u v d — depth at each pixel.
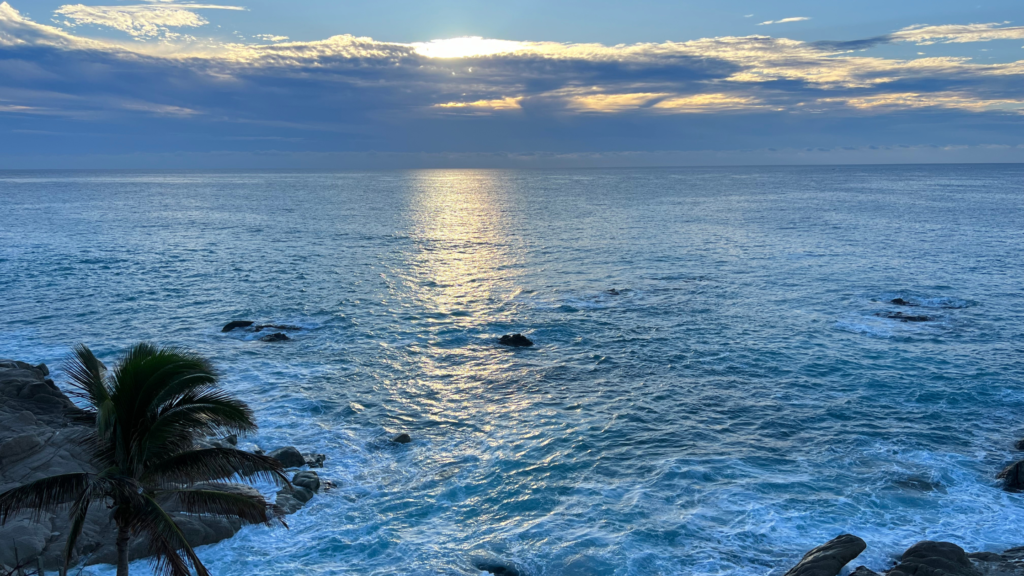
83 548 20.84
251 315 52.78
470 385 37.94
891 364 40.22
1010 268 69.44
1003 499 24.94
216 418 14.78
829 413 33.31
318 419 33.03
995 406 33.72
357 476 27.38
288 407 34.38
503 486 26.47
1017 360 40.47
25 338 45.41
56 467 24.12
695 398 35.62
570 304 56.88
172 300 57.47
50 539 20.80
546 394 36.53
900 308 53.69
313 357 42.62
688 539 22.55
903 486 25.98
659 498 25.25
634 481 26.73
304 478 26.09
